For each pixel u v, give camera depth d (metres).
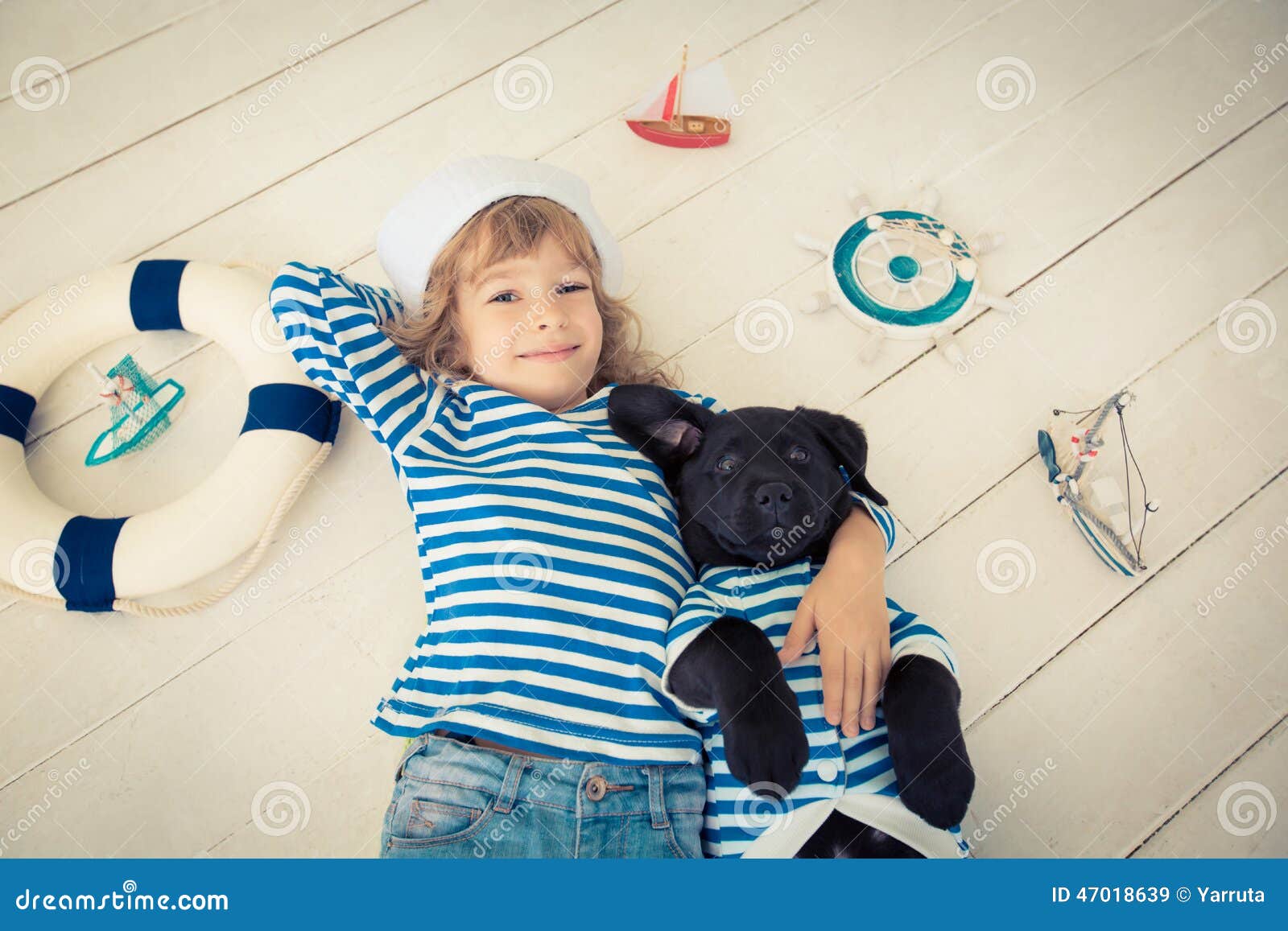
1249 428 1.63
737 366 1.70
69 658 1.52
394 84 1.93
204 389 1.69
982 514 1.58
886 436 1.64
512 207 1.38
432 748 1.17
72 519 1.51
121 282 1.65
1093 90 1.90
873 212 1.78
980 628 1.51
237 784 1.46
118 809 1.44
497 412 1.34
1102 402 1.65
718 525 1.18
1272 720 1.45
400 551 1.59
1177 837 1.39
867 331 1.72
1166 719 1.46
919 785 1.03
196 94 1.92
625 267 1.77
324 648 1.53
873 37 1.96
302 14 1.99
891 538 1.33
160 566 1.47
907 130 1.88
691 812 1.15
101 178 1.86
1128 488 1.59
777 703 1.03
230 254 1.78
